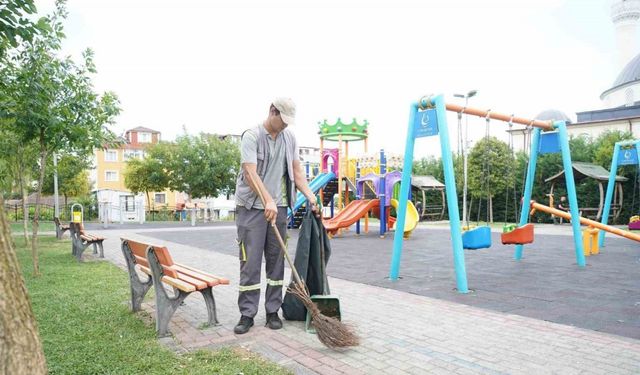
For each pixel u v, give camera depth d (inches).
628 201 788.6
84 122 298.2
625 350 132.3
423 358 127.0
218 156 1364.4
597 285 230.2
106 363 121.1
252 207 156.6
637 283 235.1
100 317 170.6
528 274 266.2
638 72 1435.8
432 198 1111.6
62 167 515.8
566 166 300.7
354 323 157.5
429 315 174.4
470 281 245.6
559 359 125.4
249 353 132.0
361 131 668.1
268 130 159.6
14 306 65.5
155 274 148.2
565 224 832.3
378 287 232.8
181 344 140.5
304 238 164.9
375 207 603.5
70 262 331.9
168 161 1368.1
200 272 174.6
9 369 63.9
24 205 473.4
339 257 360.2
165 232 687.1
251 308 155.8
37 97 259.9
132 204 1269.7
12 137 380.5
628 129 1136.2
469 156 922.7
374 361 124.9
